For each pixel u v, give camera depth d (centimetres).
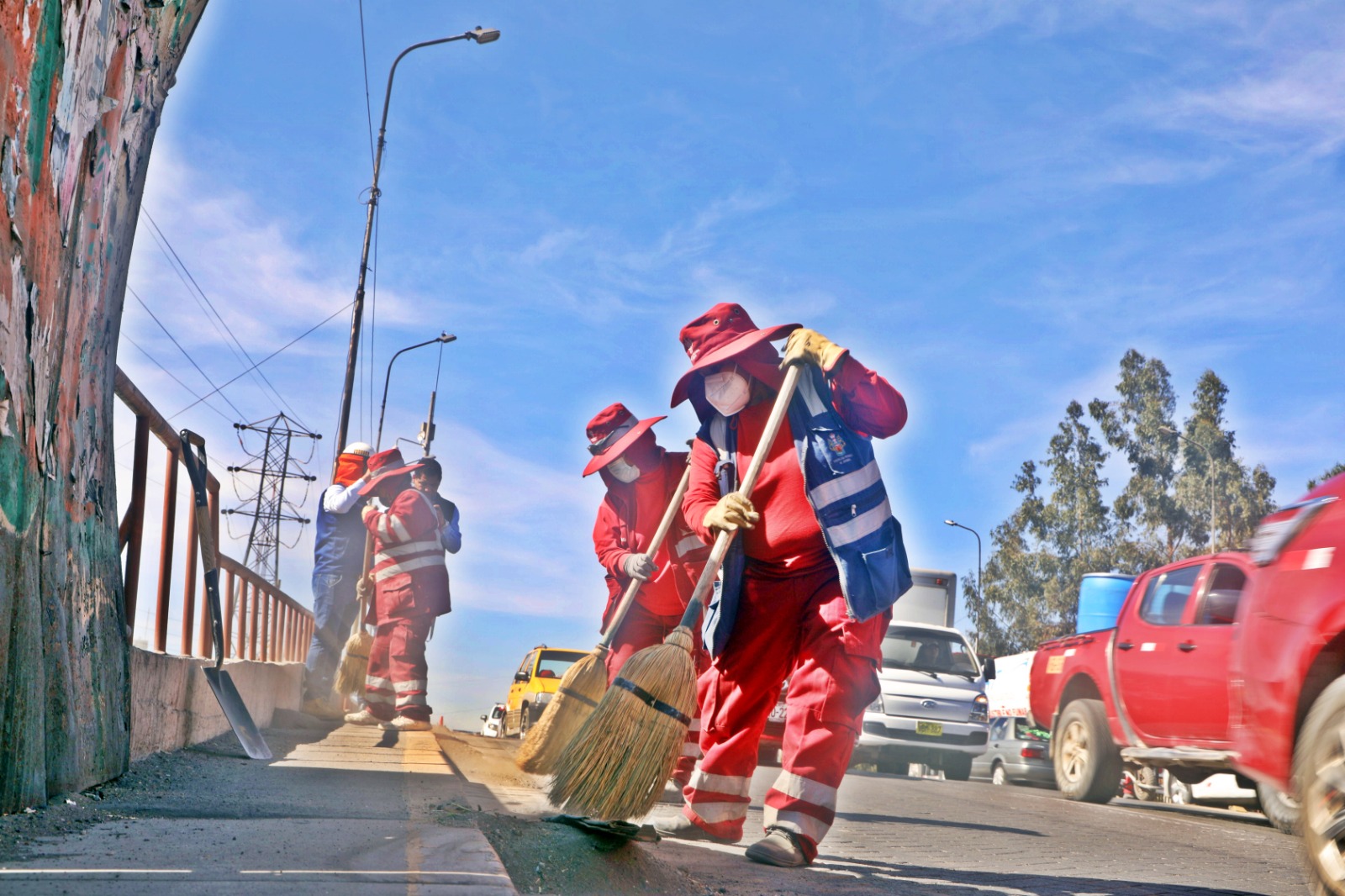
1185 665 814
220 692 568
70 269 320
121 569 388
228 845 246
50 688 314
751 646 370
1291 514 341
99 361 359
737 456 373
